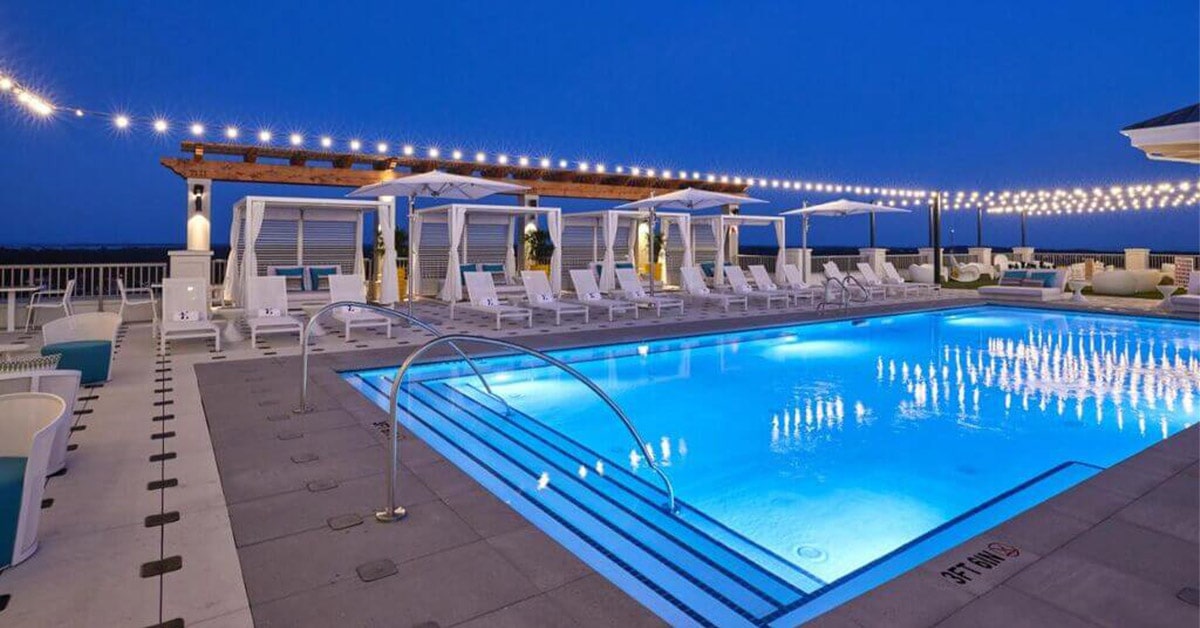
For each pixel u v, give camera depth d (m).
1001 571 2.58
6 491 2.63
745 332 10.38
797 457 4.60
